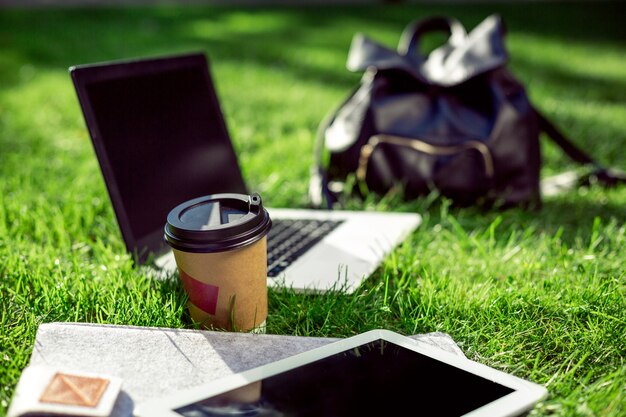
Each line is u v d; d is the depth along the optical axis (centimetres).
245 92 483
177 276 194
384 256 210
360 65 281
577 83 533
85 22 835
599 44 725
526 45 705
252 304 167
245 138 368
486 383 139
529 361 166
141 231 199
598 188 297
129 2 1109
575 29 820
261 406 133
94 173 305
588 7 1003
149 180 205
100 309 182
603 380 151
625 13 945
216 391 136
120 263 207
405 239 235
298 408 132
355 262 204
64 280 190
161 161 212
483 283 202
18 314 180
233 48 654
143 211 201
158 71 221
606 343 171
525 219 262
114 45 663
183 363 153
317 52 638
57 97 459
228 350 157
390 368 145
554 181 308
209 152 233
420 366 146
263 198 285
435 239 241
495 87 274
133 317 176
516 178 273
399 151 274
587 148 359
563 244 229
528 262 213
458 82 274
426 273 198
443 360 148
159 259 203
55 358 153
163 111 218
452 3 1045
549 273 207
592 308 185
